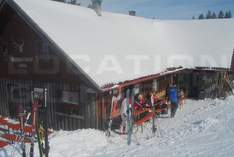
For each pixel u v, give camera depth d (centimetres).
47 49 1688
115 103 1617
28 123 1605
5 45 1853
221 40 2767
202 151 1170
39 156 1150
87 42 1705
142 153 1215
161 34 2934
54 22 1648
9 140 1370
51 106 1720
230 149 1168
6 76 1903
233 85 2789
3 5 1614
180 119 1850
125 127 1557
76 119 1636
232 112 1892
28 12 1544
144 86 1984
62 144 1298
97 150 1294
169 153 1182
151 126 1694
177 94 2061
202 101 2420
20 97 1864
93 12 2283
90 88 1535
